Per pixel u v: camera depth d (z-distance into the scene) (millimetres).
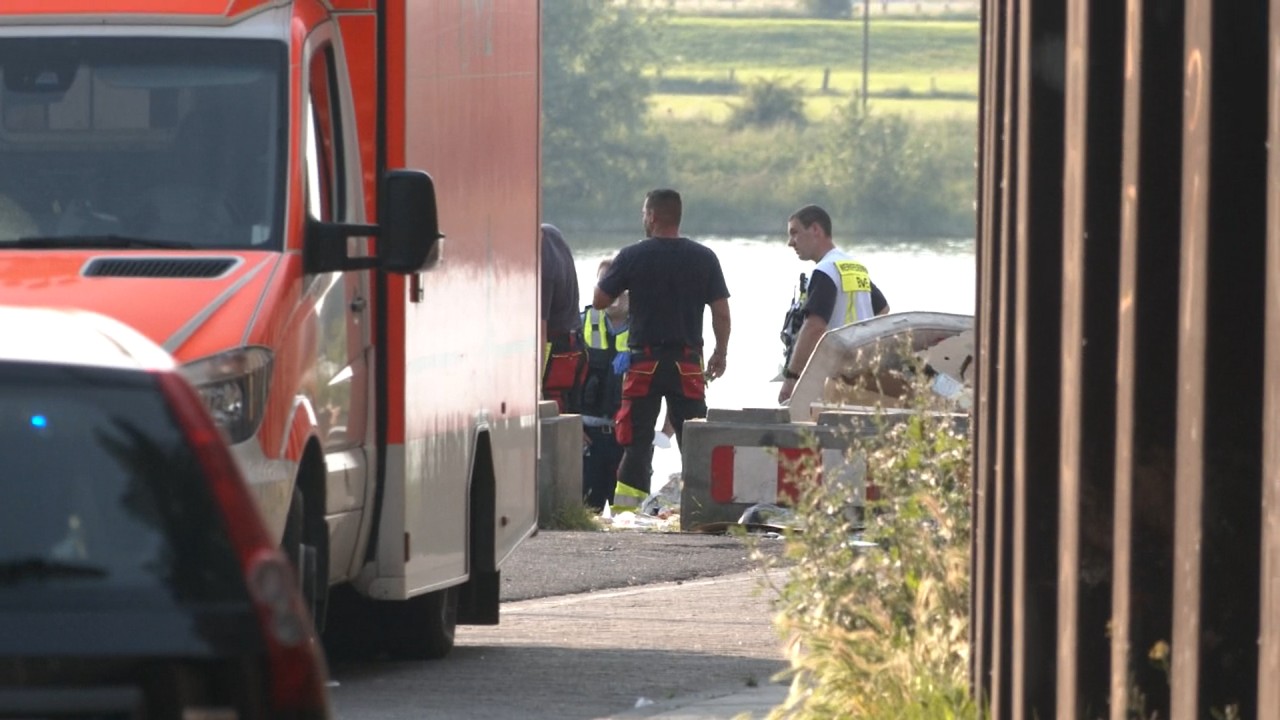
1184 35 19500
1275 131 16922
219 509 16156
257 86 33562
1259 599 18594
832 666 30672
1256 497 18484
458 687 37125
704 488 65812
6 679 15664
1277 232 16922
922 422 34875
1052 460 23859
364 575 37094
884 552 33281
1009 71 25438
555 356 77312
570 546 60969
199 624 15867
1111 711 21531
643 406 73750
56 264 31328
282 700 16047
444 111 38938
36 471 16141
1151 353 20219
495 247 42906
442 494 39219
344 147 36031
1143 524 20562
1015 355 25109
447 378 39375
